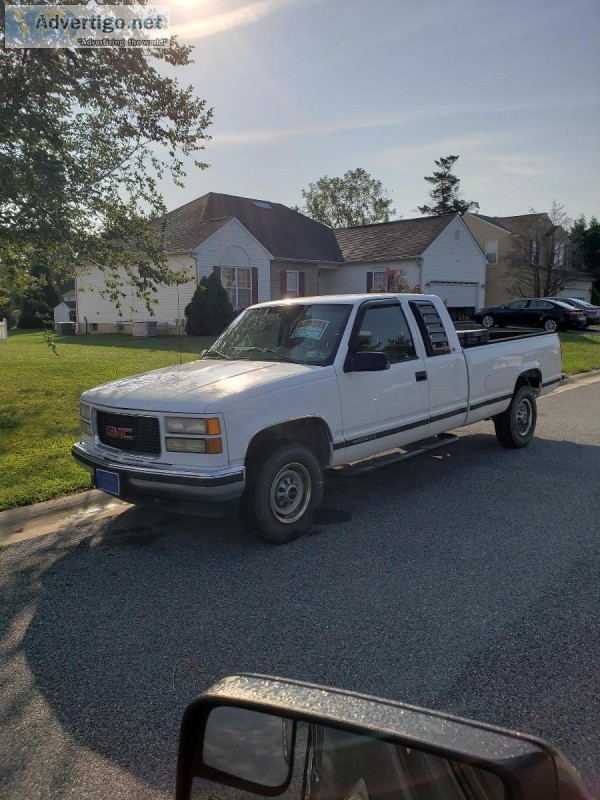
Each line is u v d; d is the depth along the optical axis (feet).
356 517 18.20
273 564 14.89
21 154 29.25
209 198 94.94
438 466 23.59
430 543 16.02
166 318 85.35
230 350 19.74
